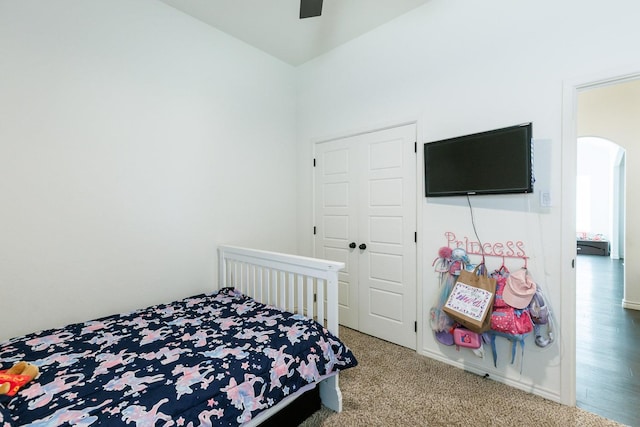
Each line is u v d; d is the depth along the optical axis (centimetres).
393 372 214
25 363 122
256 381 127
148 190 221
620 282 469
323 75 312
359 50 280
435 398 184
